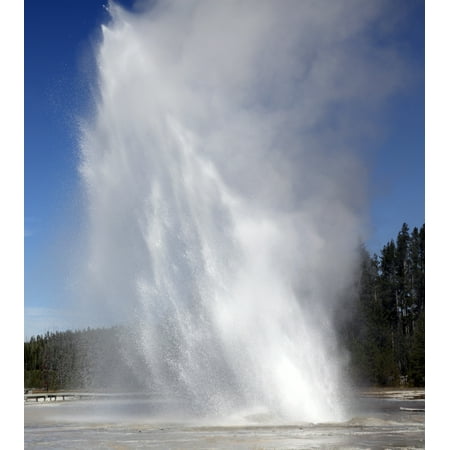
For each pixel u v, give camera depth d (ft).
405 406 124.26
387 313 294.66
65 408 123.34
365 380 220.02
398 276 310.04
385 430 77.00
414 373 224.12
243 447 63.05
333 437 70.49
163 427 81.56
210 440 68.23
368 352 225.15
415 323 277.03
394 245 315.37
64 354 174.09
